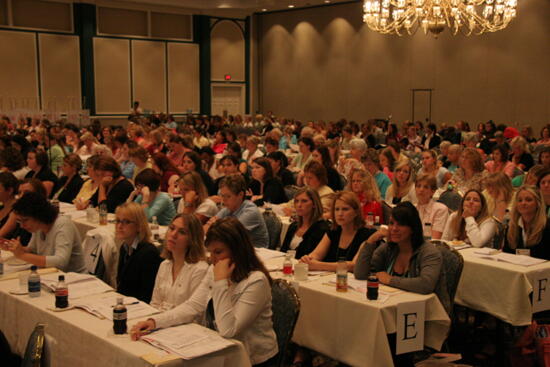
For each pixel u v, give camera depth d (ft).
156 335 9.18
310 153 30.32
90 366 9.39
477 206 16.16
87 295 11.39
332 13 68.49
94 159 22.70
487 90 55.83
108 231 14.96
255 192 23.99
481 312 15.53
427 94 60.59
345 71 67.92
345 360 11.50
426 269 11.89
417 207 18.39
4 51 59.11
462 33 57.26
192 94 73.05
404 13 42.50
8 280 12.66
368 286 11.30
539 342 12.88
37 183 18.53
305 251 15.24
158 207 19.67
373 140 46.03
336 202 14.12
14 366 9.45
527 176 21.27
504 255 14.74
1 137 36.55
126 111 67.67
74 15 63.16
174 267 11.54
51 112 57.57
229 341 9.04
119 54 66.33
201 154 30.35
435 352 12.42
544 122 52.16
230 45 75.05
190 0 69.15
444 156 34.37
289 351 13.93
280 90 75.05
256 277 9.68
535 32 52.19
